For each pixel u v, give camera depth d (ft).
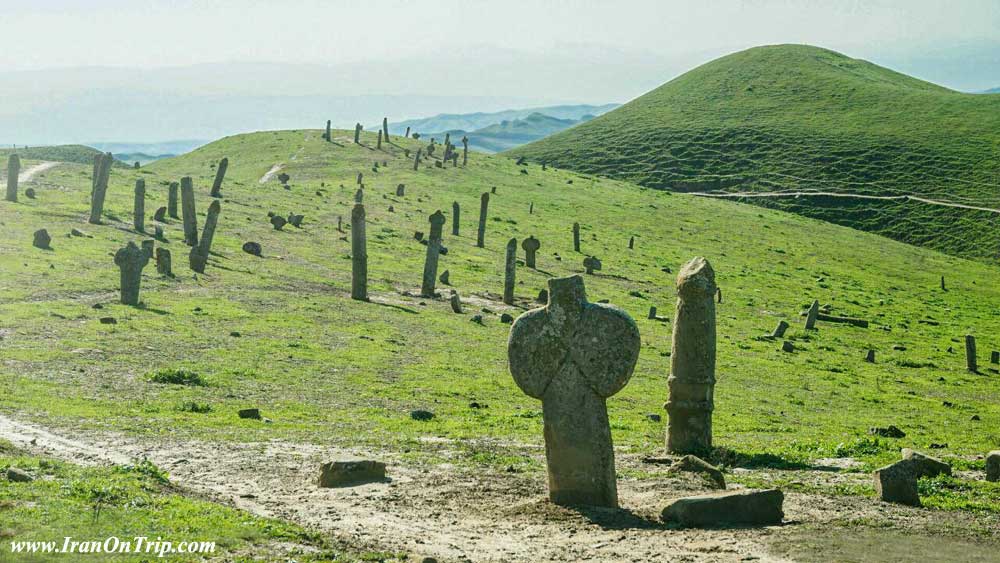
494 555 46.11
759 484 67.15
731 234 355.36
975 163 565.94
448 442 78.23
